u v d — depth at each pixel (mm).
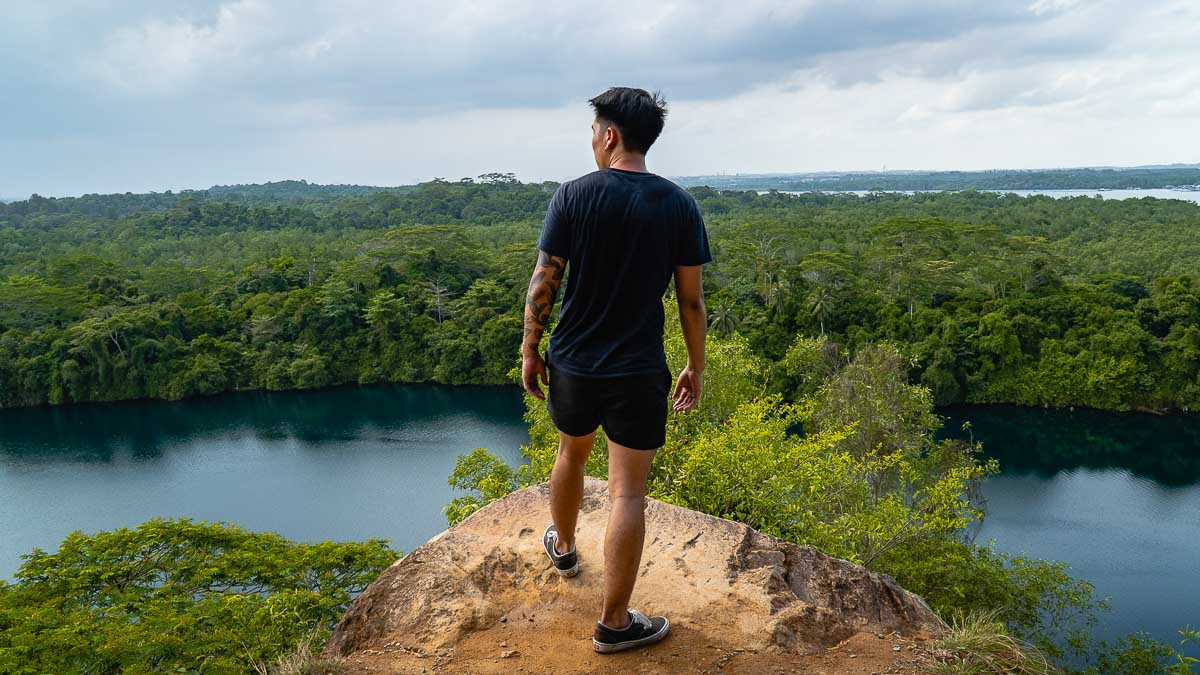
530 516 3752
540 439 19516
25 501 37500
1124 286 59062
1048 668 2816
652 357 2650
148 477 40438
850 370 28125
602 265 2535
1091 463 39281
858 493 15203
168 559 18156
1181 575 26156
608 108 2586
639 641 2830
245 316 68188
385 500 35656
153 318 63750
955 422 47469
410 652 2902
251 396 60625
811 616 3045
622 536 2697
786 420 16047
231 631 12820
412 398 57906
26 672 11766
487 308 65812
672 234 2547
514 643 2902
